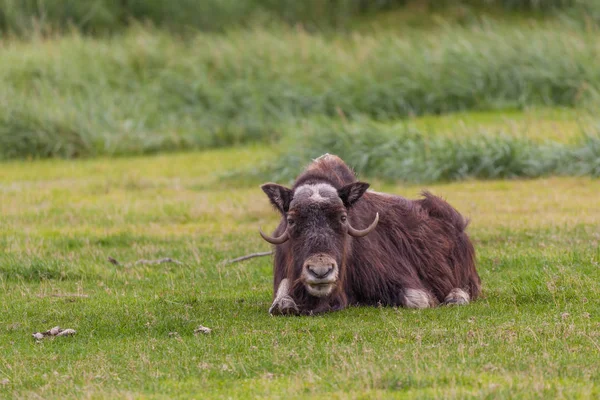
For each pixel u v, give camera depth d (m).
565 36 95.81
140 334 28.55
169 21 129.00
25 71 97.06
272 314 29.59
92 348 26.69
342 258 28.08
